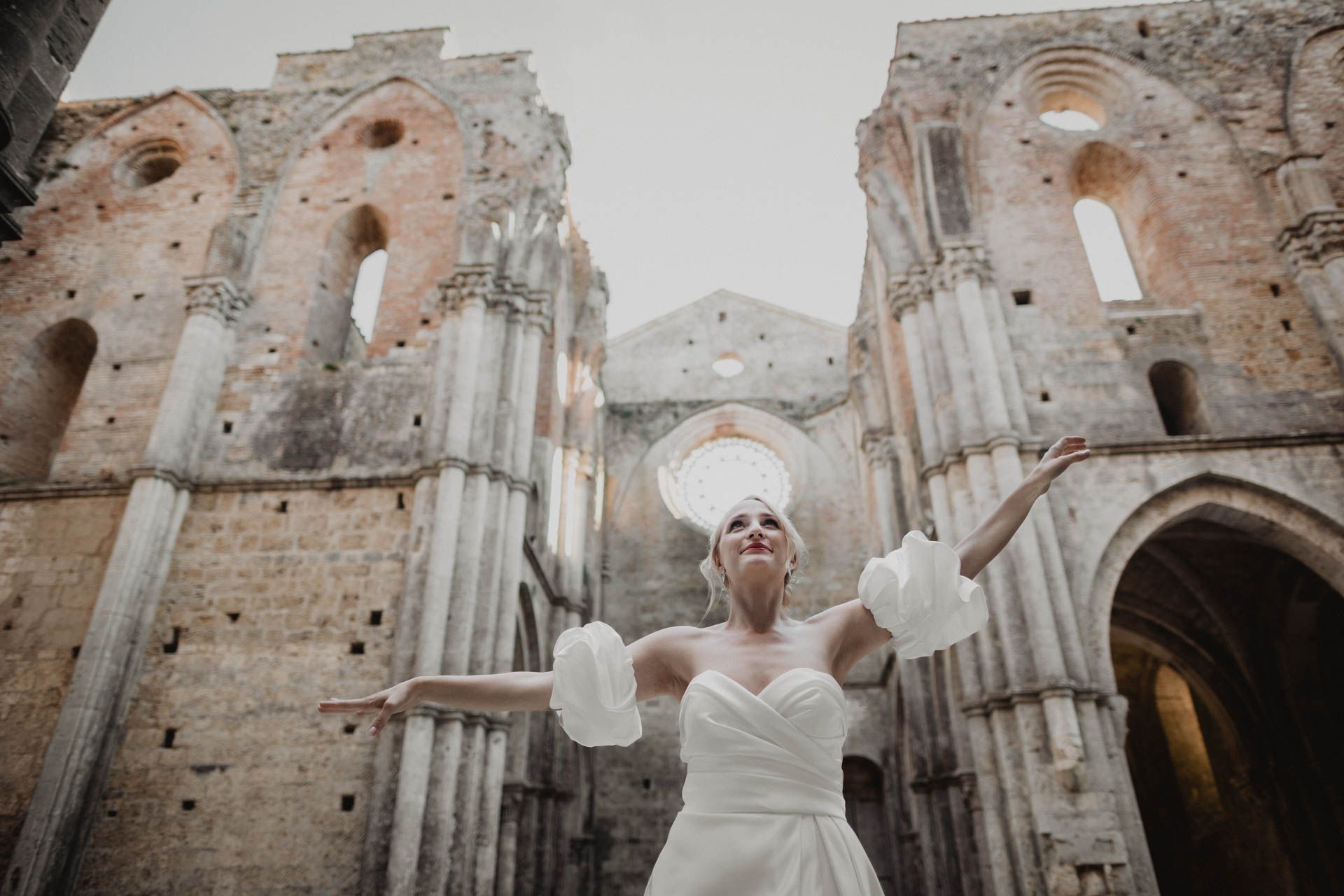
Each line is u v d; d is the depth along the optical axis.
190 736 16.66
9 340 21.95
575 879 25.33
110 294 22.39
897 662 24.42
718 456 34.12
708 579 2.99
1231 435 17.67
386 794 15.69
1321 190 20.34
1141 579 22.00
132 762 16.47
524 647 22.20
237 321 21.58
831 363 35.38
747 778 2.09
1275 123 22.12
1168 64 23.52
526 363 20.62
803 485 32.50
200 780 16.23
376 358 20.81
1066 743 14.61
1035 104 23.78
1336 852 19.72
